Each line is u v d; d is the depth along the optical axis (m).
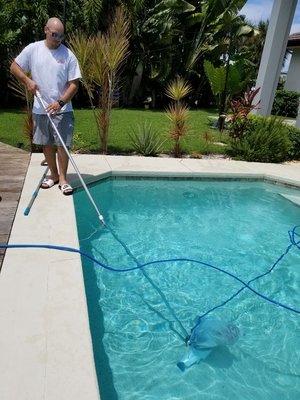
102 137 6.60
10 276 2.47
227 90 10.23
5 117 10.18
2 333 1.95
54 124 3.61
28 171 4.70
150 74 15.51
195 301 3.12
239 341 2.69
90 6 12.70
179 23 15.47
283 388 2.30
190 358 2.45
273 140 7.21
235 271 3.67
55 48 3.57
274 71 8.96
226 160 6.95
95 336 2.59
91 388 1.68
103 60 6.06
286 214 5.20
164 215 4.86
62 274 2.55
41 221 3.33
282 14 8.45
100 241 3.95
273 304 3.20
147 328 2.72
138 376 2.27
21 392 1.63
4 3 11.80
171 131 7.03
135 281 3.30
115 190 5.57
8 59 11.73
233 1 14.27
